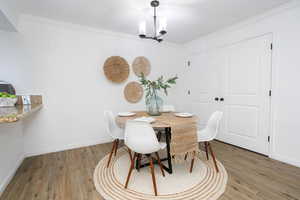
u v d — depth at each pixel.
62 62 2.54
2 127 1.60
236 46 2.71
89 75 2.79
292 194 1.48
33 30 2.30
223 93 2.98
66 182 1.70
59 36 2.49
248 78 2.56
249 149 2.58
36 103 2.37
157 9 2.13
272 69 2.23
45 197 1.46
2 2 1.56
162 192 1.51
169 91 3.83
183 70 3.91
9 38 2.16
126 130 1.57
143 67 3.35
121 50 3.07
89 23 2.58
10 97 1.92
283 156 2.15
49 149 2.51
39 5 2.01
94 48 2.80
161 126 1.62
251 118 2.54
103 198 1.45
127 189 1.56
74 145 2.72
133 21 2.50
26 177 1.79
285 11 2.05
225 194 1.49
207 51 3.27
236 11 2.22
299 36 1.94
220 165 2.07
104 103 2.97
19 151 2.11
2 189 1.53
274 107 2.23
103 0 1.91
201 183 1.66
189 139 1.76
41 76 2.40
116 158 2.31
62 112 2.59
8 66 2.18
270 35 2.24
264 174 1.84
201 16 2.36
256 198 1.43
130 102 3.23
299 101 1.97
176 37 3.35
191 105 3.73
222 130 3.04
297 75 1.98
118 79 3.03
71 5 2.02
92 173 1.88
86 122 2.81
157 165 2.09
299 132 1.98
